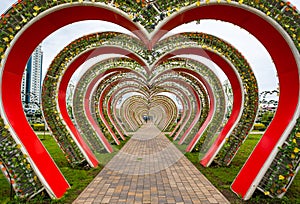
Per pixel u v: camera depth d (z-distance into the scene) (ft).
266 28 11.31
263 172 11.16
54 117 17.15
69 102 23.95
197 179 15.42
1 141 10.53
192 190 13.33
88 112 23.30
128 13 10.53
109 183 14.57
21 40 10.91
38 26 11.09
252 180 11.61
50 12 10.71
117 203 11.52
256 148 12.66
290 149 10.62
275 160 11.07
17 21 10.62
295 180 15.21
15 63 11.30
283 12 10.85
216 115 24.11
